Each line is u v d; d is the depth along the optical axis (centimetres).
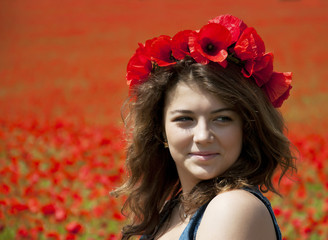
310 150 789
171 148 227
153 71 249
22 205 537
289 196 678
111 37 4028
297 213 634
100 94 2139
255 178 224
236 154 220
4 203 550
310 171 780
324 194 700
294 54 3022
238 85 217
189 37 219
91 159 767
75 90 2267
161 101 244
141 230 274
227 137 216
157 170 276
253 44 218
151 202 275
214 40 218
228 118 218
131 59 249
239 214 190
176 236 233
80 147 888
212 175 216
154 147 267
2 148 972
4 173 692
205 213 200
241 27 229
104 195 631
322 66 2680
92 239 506
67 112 1703
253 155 226
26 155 847
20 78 2686
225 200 195
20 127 1127
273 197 652
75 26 4566
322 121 1438
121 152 854
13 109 1795
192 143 218
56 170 684
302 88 2134
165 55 232
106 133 1115
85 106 1847
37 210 557
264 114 222
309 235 513
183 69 224
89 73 2791
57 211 532
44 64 3131
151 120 254
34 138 1066
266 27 4003
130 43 3766
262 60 223
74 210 574
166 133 231
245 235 187
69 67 3003
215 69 218
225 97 213
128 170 280
